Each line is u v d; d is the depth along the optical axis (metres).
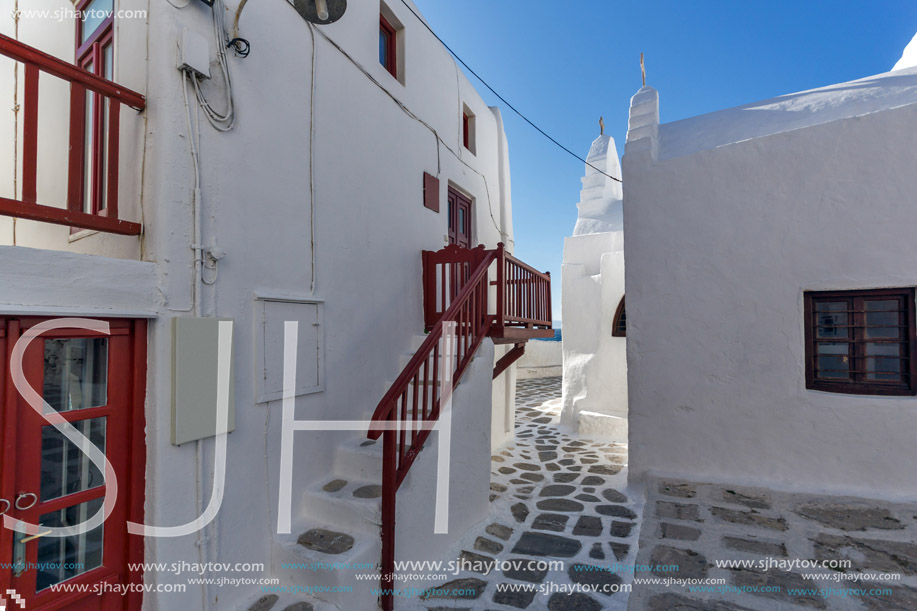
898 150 3.47
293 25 3.20
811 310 3.80
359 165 3.90
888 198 3.49
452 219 6.03
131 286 2.16
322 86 3.48
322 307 3.38
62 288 1.92
